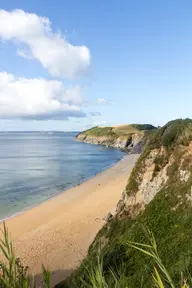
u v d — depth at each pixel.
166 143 24.02
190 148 21.80
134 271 14.86
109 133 199.25
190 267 9.37
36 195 52.88
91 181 65.19
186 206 17.88
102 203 42.59
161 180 22.38
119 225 22.08
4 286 2.94
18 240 30.61
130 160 106.19
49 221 36.75
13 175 75.00
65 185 61.94
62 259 25.69
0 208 44.34
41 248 28.28
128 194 24.33
